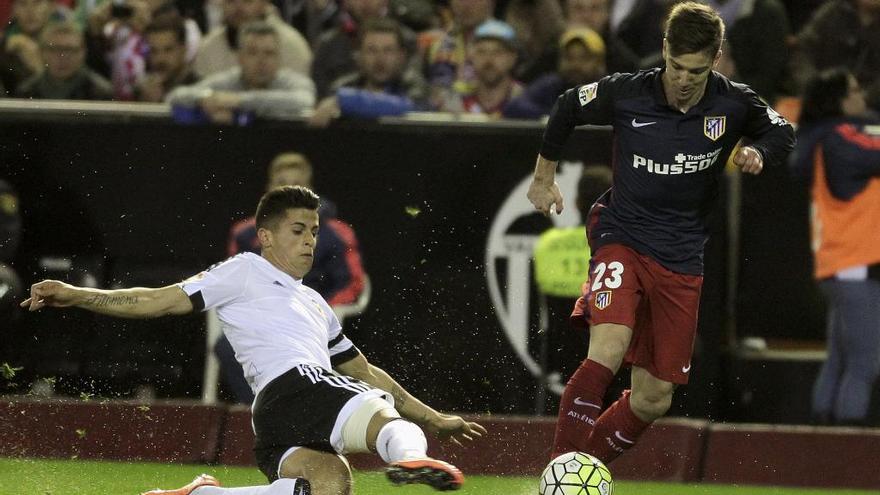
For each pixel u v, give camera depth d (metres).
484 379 30.78
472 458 29.38
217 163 31.25
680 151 20.55
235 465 29.67
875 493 28.72
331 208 31.09
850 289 30.73
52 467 27.58
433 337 30.92
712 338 30.70
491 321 30.89
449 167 31.11
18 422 29.72
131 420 29.91
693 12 19.73
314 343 20.00
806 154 31.00
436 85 35.66
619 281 20.61
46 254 31.31
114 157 31.34
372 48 34.28
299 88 33.00
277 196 20.48
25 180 31.31
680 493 27.62
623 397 21.92
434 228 31.08
